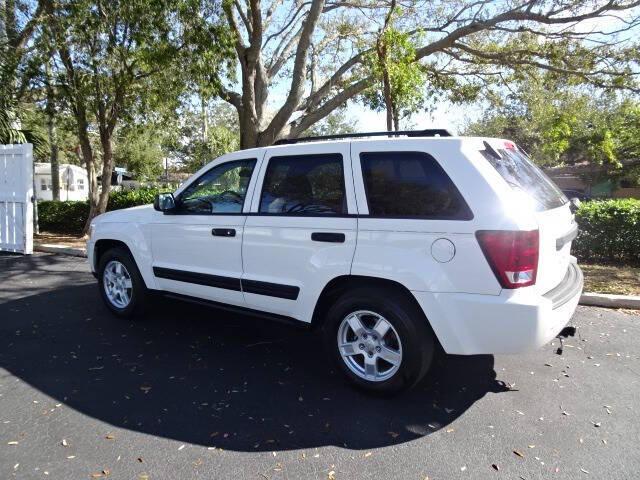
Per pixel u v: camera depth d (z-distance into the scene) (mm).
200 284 4785
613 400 3748
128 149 31281
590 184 32188
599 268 8367
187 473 2861
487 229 3260
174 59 10523
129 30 10547
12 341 4945
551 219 3559
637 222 8633
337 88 15703
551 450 3104
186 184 4996
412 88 8961
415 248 3482
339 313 3840
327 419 3475
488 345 3336
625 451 3088
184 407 3633
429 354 3617
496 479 2820
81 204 14102
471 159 3428
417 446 3146
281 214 4172
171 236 5000
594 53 12516
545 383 4031
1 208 10453
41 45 10312
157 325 5473
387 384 3676
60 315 5812
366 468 2918
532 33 13141
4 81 10719
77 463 2943
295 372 4270
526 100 15367
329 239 3828
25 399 3729
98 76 10805
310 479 2820
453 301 3363
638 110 16594
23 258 9805
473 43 14477
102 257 5715
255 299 4391
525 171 3893
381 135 4141
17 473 2840
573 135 27641
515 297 3242
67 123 12219
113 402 3697
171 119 13133
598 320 5672
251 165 4496
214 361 4500
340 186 3895
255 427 3365
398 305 3582
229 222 4484
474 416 3518
